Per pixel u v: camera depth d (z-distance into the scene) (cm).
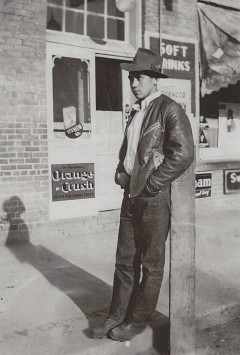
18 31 618
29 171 636
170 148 300
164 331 345
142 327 330
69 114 677
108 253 578
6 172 617
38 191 645
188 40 797
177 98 789
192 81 809
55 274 485
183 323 337
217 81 846
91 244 625
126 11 743
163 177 296
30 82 631
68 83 678
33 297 414
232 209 884
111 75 738
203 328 389
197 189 830
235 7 855
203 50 824
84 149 689
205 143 857
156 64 314
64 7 675
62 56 669
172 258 327
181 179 318
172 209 318
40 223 648
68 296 416
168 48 773
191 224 329
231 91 877
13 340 330
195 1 802
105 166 728
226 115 883
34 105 636
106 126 731
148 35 746
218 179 862
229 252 584
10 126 618
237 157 903
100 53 708
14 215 625
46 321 359
